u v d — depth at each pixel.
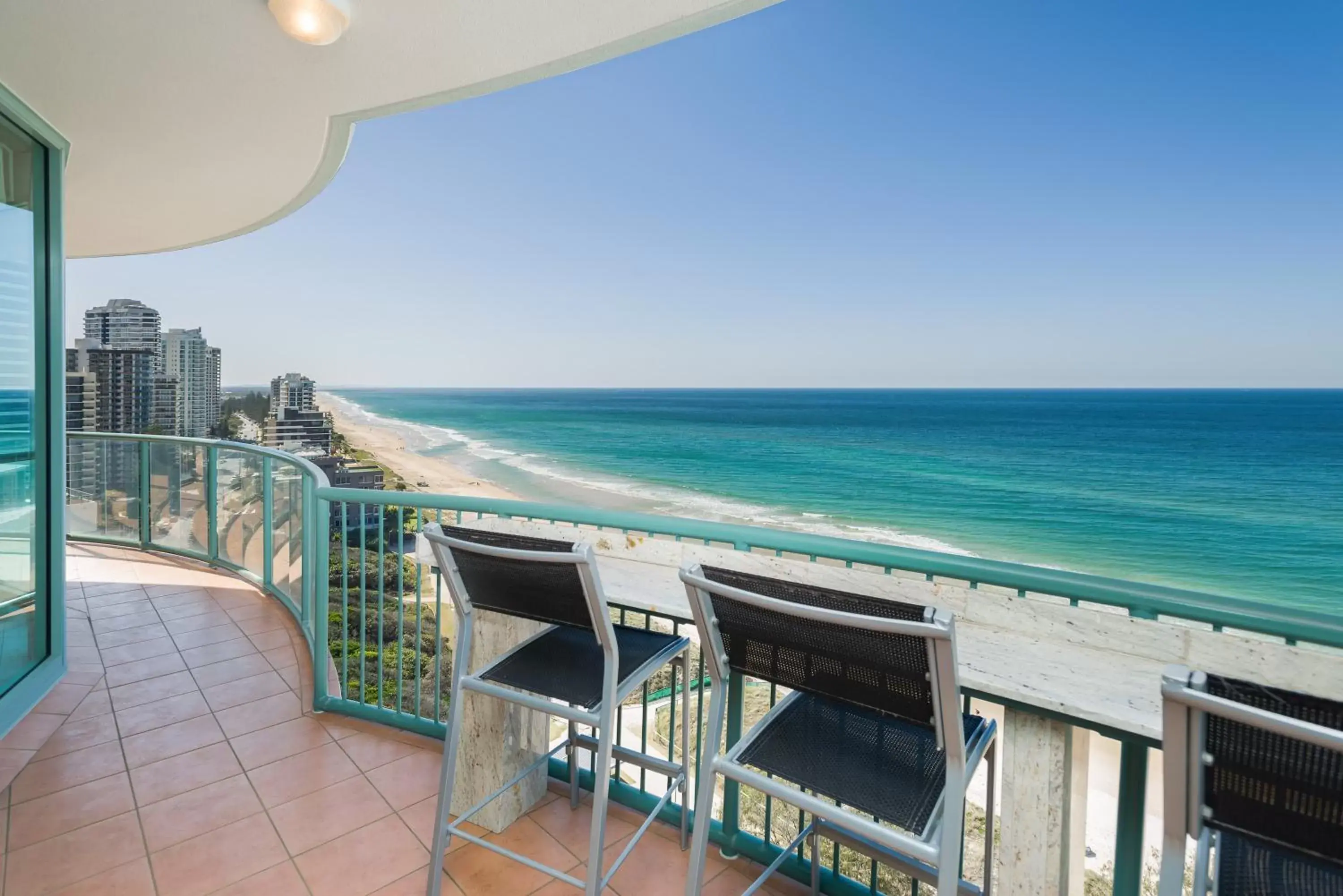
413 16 2.18
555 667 1.65
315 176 3.76
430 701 3.83
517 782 1.91
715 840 1.96
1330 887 0.87
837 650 1.12
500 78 2.61
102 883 1.76
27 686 2.75
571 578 1.40
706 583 1.20
